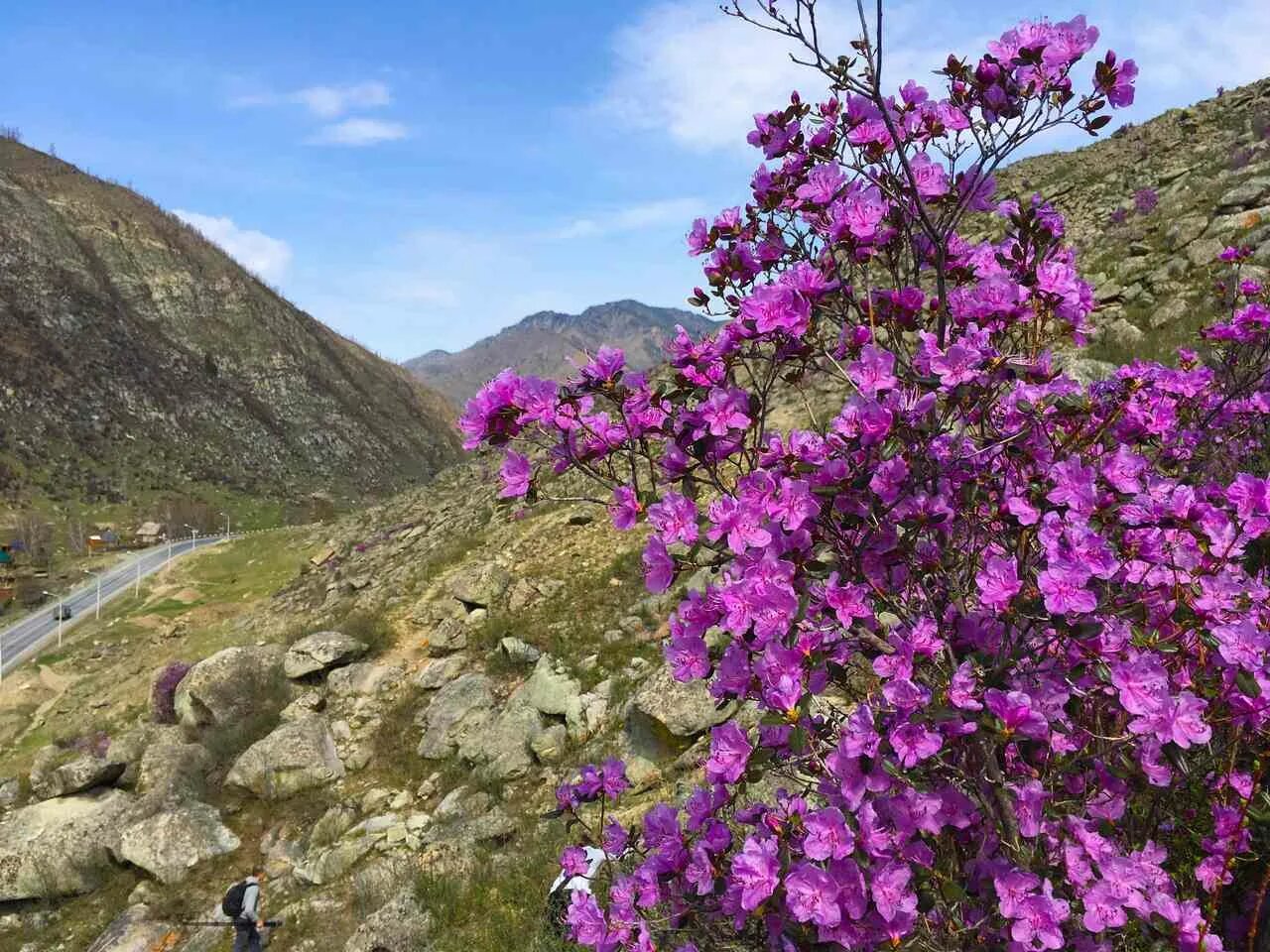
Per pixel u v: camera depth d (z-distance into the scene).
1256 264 9.72
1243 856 1.98
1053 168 18.94
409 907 5.91
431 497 25.86
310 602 19.27
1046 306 1.88
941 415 1.90
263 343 176.00
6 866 8.82
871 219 2.06
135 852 8.34
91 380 135.00
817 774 2.00
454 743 8.84
